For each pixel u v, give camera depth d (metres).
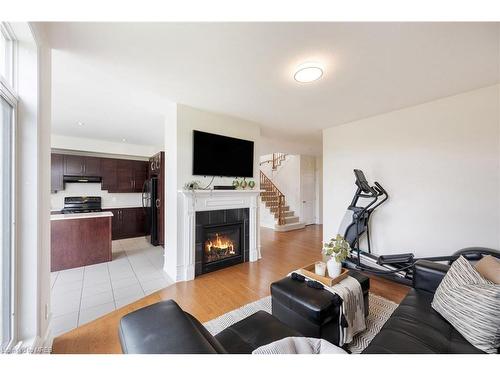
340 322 1.65
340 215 3.85
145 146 5.81
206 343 0.78
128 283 2.83
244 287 2.70
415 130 2.94
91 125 4.02
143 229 5.71
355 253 3.30
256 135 3.80
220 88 2.45
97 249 3.57
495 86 2.35
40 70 1.43
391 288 2.65
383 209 3.26
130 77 2.20
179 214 2.92
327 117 3.44
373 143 3.39
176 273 2.87
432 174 2.79
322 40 1.63
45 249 1.55
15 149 1.31
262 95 2.62
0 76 1.11
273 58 1.86
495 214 2.36
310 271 2.11
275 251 4.27
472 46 1.69
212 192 3.11
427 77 2.19
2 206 1.27
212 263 3.22
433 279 1.79
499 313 1.14
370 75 2.15
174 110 2.93
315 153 7.05
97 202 5.16
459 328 1.25
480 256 2.20
